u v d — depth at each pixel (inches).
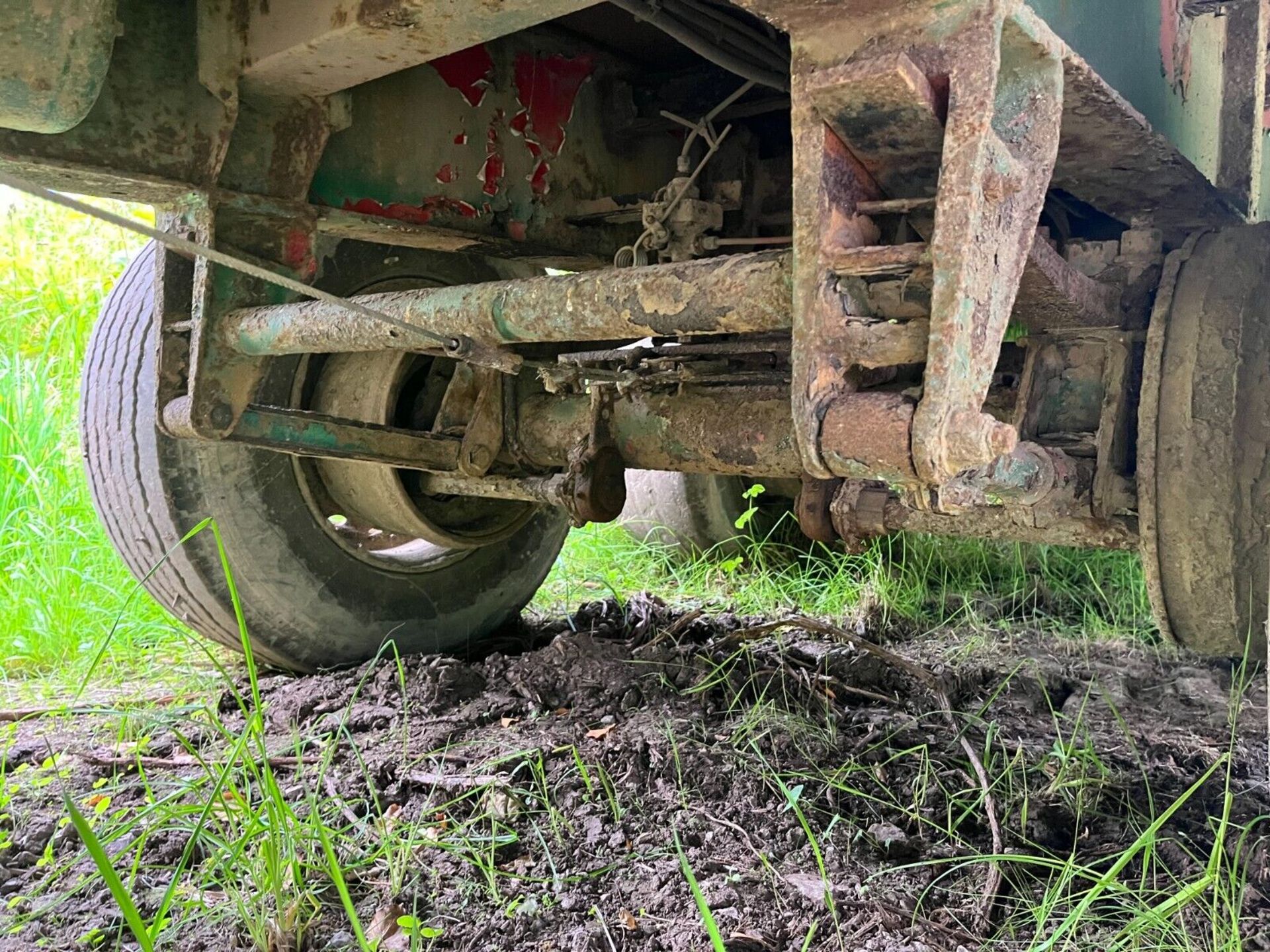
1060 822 80.1
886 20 51.8
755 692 107.3
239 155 87.8
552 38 110.1
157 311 91.8
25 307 232.4
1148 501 80.0
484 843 75.2
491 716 100.7
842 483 94.5
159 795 83.5
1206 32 88.7
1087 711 109.4
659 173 122.9
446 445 100.5
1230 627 81.4
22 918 65.7
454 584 124.4
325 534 112.1
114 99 79.6
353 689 108.0
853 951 62.7
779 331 102.8
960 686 112.7
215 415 88.9
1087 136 71.2
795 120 54.6
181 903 68.4
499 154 106.3
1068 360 87.1
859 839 77.5
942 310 50.8
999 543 173.6
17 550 146.6
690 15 91.8
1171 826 79.5
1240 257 79.5
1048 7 59.5
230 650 123.0
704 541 170.7
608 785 83.1
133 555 109.7
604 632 133.9
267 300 91.7
